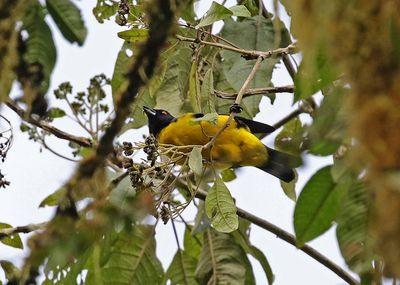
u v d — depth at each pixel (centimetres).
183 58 1129
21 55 573
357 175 639
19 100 587
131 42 973
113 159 890
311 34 468
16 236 1049
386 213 434
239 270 1187
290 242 1152
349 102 457
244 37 1121
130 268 1177
